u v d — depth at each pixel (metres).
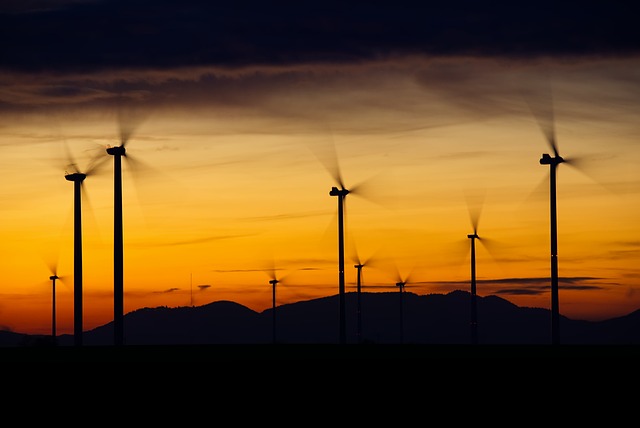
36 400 77.31
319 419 72.31
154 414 73.38
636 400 78.44
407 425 70.62
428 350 107.94
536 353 104.56
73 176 151.38
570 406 76.69
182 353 103.25
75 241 150.00
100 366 89.56
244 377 86.19
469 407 76.44
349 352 104.69
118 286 141.25
